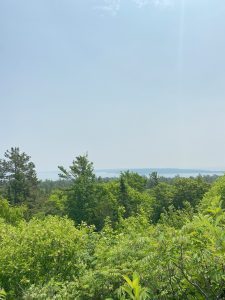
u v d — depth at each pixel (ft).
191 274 17.16
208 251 15.61
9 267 32.01
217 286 17.21
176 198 197.67
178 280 17.92
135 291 13.01
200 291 16.78
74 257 33.42
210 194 91.81
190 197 195.21
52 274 32.53
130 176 205.26
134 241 23.63
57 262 33.32
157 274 18.24
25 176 246.88
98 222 151.12
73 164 161.38
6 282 31.94
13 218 106.73
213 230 15.40
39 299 21.75
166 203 195.11
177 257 16.19
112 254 23.71
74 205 151.53
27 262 32.86
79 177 156.66
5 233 38.70
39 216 154.92
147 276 18.69
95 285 21.48
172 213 68.49
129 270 19.57
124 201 161.38
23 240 35.04
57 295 21.66
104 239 35.60
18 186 234.79
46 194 259.80
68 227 37.83
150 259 16.63
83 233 38.24
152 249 17.19
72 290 22.31
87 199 153.48
